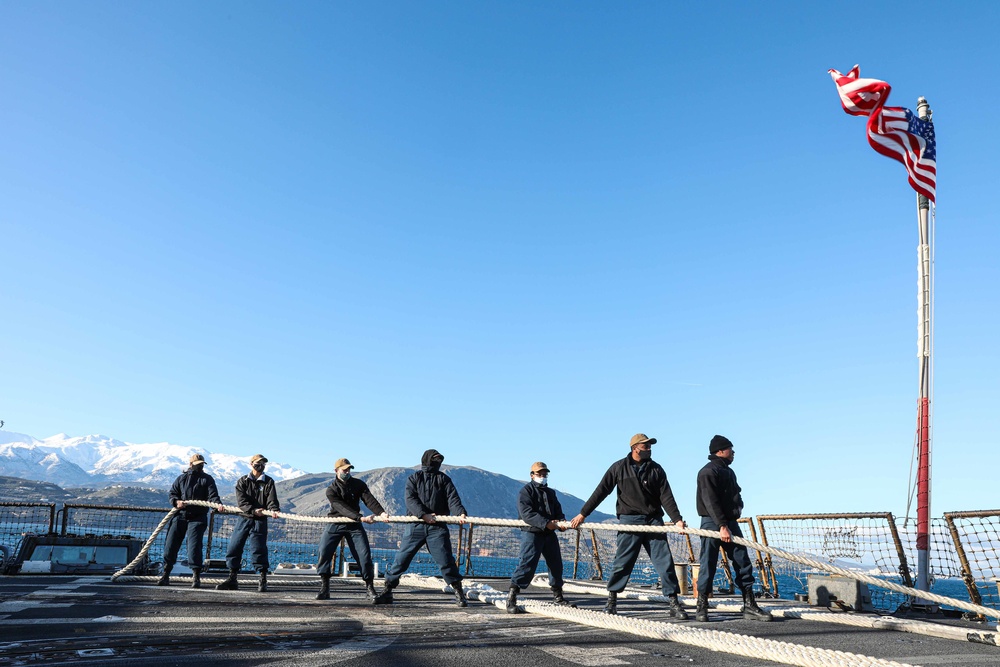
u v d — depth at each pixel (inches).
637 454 305.1
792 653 180.1
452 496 334.0
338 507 338.0
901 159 426.9
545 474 322.0
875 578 237.1
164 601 290.4
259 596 335.3
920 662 183.0
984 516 309.4
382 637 208.4
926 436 383.6
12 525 506.3
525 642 205.5
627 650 195.5
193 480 382.6
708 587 287.3
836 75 461.1
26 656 164.4
